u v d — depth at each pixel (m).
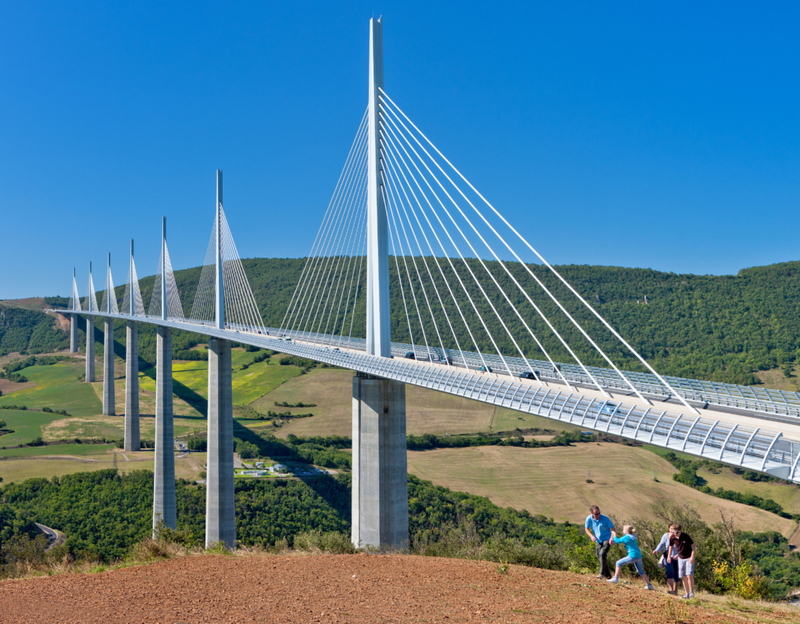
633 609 10.09
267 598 11.14
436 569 14.09
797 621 9.86
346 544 20.02
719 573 15.15
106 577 13.13
